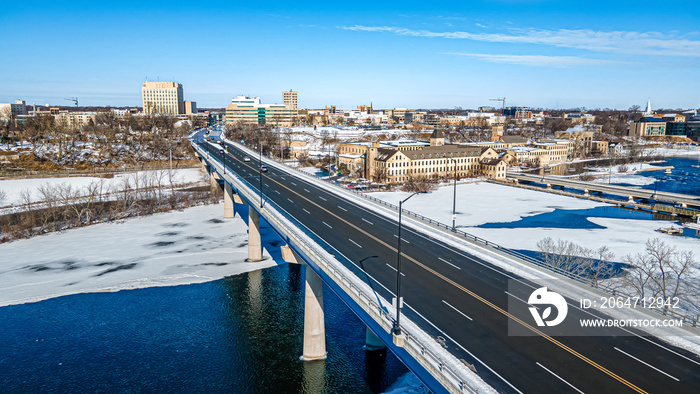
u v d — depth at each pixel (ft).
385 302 120.78
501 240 281.54
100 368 159.94
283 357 167.63
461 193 467.93
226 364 162.61
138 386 149.89
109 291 225.15
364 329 188.75
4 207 392.88
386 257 160.45
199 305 209.46
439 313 115.85
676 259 233.55
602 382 86.69
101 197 436.76
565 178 585.22
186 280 238.48
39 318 196.85
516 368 91.15
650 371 90.38
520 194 465.06
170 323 192.44
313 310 163.63
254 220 265.95
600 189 476.54
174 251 286.87
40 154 568.41
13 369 159.22
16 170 509.76
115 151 618.44
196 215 382.63
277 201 251.60
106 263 265.34
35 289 227.81
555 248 246.06
